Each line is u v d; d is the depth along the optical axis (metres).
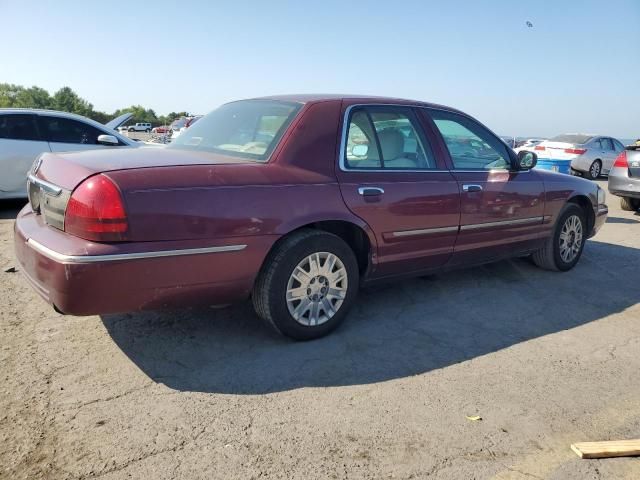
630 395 3.10
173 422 2.65
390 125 4.05
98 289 2.78
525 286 5.09
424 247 4.13
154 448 2.45
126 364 3.22
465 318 4.21
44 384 2.96
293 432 2.61
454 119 4.57
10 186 7.83
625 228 8.43
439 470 2.38
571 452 2.55
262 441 2.53
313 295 3.56
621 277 5.55
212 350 3.45
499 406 2.93
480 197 4.43
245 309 4.12
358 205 3.64
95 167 2.95
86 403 2.79
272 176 3.32
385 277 4.05
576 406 2.96
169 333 3.66
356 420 2.73
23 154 7.85
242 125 3.87
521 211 4.87
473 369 3.35
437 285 5.00
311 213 3.41
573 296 4.86
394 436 2.61
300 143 3.53
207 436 2.55
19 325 3.70
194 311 4.05
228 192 3.10
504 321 4.19
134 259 2.81
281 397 2.92
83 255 2.73
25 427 2.56
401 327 3.97
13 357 3.24
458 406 2.91
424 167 4.16
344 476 2.31
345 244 3.62
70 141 8.23
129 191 2.81
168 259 2.91
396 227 3.88
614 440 2.64
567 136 19.36
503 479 2.34
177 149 3.83
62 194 2.94
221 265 3.10
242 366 3.25
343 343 3.64
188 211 2.96
